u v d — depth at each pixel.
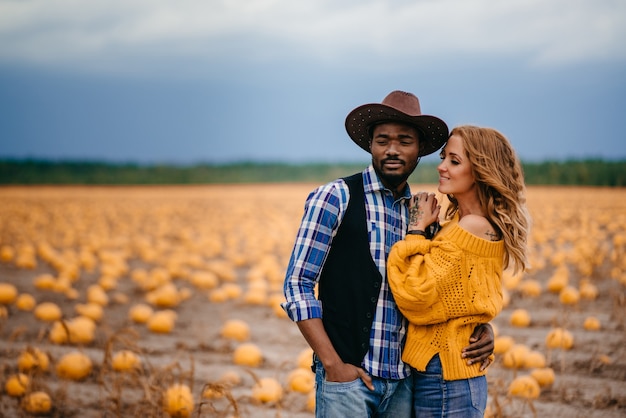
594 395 6.73
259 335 9.41
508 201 3.66
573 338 8.70
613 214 26.86
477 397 3.67
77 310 10.48
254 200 42.03
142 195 49.19
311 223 3.64
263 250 18.27
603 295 11.70
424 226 3.71
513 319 9.77
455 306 3.60
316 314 3.57
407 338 3.72
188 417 5.98
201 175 79.38
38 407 6.18
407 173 3.72
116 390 6.19
